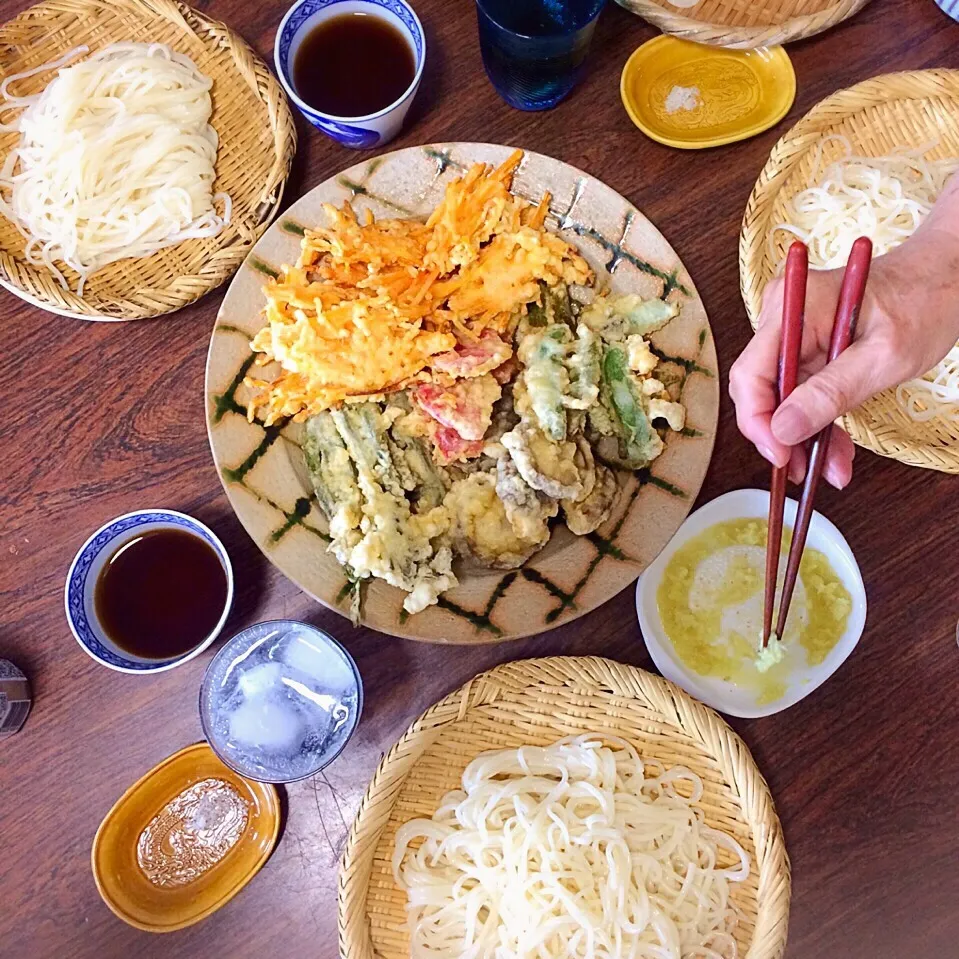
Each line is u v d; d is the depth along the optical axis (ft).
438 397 1.65
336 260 1.61
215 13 1.86
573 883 1.65
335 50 1.75
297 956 1.64
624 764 1.65
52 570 1.70
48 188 1.74
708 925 1.65
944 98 1.73
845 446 1.51
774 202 1.72
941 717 1.67
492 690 1.57
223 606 1.65
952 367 1.68
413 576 1.58
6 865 1.64
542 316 1.72
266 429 1.62
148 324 1.76
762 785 1.53
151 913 1.60
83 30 1.85
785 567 1.67
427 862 1.66
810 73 1.82
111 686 1.67
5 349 1.75
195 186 1.76
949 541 1.70
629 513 1.63
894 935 1.64
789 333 1.27
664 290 1.67
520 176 1.68
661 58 1.80
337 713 1.60
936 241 1.47
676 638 1.67
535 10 1.67
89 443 1.73
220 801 1.66
